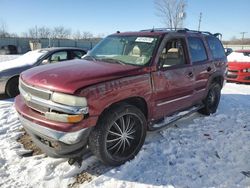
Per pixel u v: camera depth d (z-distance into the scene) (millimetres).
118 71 3330
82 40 49062
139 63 3729
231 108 6348
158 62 3795
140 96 3508
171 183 3113
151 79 3646
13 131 4461
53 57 7520
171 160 3633
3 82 6566
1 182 3055
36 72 3434
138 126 3639
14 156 3607
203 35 5301
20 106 3391
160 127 4090
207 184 3117
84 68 3424
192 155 3791
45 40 45156
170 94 4082
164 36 4078
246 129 4891
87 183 3078
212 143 4215
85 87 2896
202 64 4910
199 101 5223
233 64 10617
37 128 3039
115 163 3408
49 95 2955
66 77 3070
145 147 3949
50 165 3404
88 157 3594
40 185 3031
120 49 4219
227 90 8898
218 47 5887
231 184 3127
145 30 4734
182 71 4273
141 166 3457
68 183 3084
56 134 2887
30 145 3959
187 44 4562
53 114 2920
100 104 2996
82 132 2922
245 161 3670
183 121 5223
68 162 3457
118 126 3373
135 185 3061
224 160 3686
